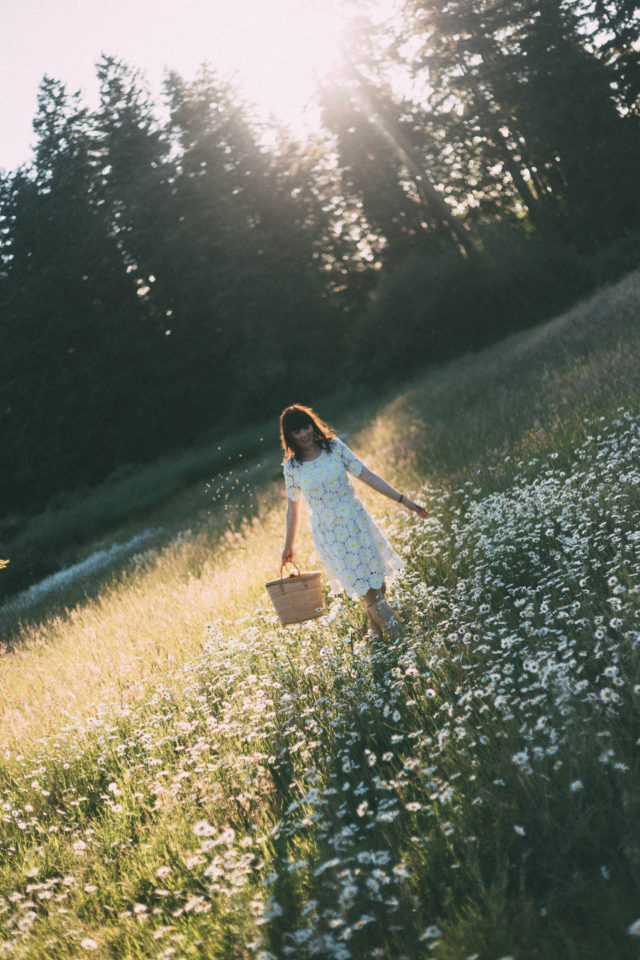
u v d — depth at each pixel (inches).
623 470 219.1
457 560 220.1
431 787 119.3
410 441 521.7
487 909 96.0
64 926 128.5
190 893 126.0
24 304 1748.3
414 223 1711.4
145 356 1759.4
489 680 143.5
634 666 124.3
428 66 1469.0
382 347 1346.0
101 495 1380.4
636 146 1393.9
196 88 1838.1
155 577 465.7
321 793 131.4
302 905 109.7
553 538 204.4
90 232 1804.9
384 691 162.4
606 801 103.3
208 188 1782.7
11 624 567.5
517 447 335.9
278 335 1708.9
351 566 196.4
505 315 1258.0
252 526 485.4
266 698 179.5
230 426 1558.8
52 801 186.2
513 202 1839.3
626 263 1147.3
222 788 153.4
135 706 219.8
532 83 1438.2
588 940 85.0
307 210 1824.6
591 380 386.6
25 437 1700.3
